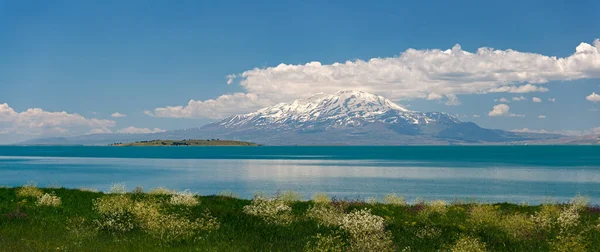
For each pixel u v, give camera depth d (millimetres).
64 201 36812
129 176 110125
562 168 139875
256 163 181000
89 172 125500
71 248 21047
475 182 92000
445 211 35156
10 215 28719
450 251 22297
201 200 39469
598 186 83125
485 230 27344
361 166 157500
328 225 28297
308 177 106688
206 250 21703
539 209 36812
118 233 24797
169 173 121562
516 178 102312
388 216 32406
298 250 22203
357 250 21859
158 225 25156
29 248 20578
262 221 29297
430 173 120250
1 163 183000
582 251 22188
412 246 23672
